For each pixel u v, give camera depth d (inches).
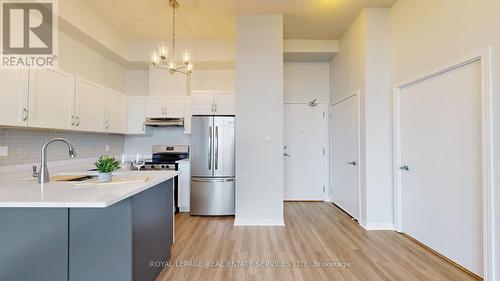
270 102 143.4
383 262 97.0
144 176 90.0
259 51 143.8
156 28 162.7
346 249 109.0
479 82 84.0
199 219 154.4
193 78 195.8
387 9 135.9
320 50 179.2
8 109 87.8
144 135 193.8
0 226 61.2
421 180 112.3
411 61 117.1
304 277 86.4
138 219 70.0
